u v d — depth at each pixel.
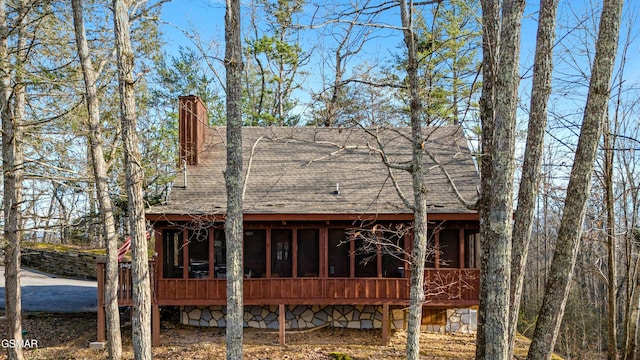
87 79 11.10
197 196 13.10
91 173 12.78
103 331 12.22
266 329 13.47
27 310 15.44
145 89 15.43
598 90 7.88
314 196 13.09
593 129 7.91
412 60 8.55
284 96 25.50
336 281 12.36
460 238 12.43
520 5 6.97
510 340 7.99
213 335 12.86
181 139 14.54
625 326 14.69
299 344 12.20
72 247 25.20
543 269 25.14
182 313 13.64
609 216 13.82
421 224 8.50
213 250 12.44
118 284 12.07
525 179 8.10
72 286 19.83
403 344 12.28
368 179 13.91
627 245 14.68
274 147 15.38
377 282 12.34
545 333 8.02
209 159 14.91
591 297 24.62
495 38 8.86
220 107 25.30
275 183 13.69
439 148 15.10
